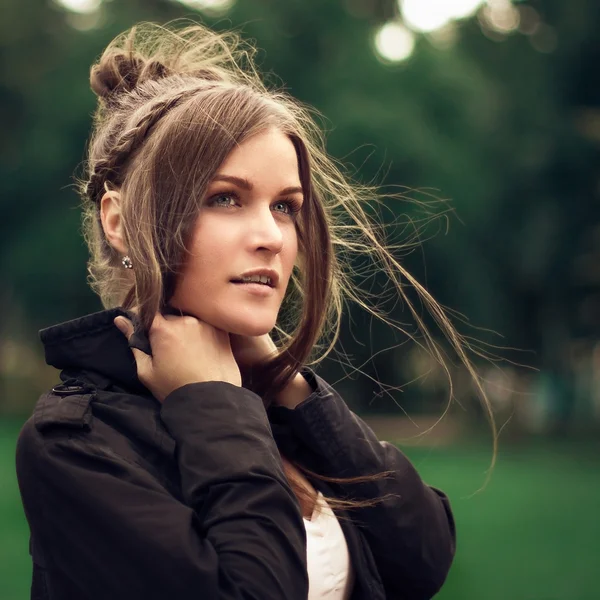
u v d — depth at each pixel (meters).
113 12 41.97
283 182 2.49
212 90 2.51
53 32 46.00
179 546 2.25
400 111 38.78
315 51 41.97
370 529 2.72
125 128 2.58
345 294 2.94
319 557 2.59
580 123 42.03
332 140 36.62
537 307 44.28
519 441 37.53
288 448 2.77
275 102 2.57
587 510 17.14
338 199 2.82
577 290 43.34
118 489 2.31
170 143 2.42
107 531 2.29
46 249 38.97
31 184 40.28
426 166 37.12
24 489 2.39
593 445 36.06
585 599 9.17
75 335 2.50
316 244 2.65
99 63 2.79
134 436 2.42
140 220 2.41
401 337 21.95
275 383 2.73
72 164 39.97
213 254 2.43
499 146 42.88
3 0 44.72
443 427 38.12
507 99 43.88
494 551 12.35
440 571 2.80
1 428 35.06
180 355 2.46
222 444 2.38
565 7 42.16
